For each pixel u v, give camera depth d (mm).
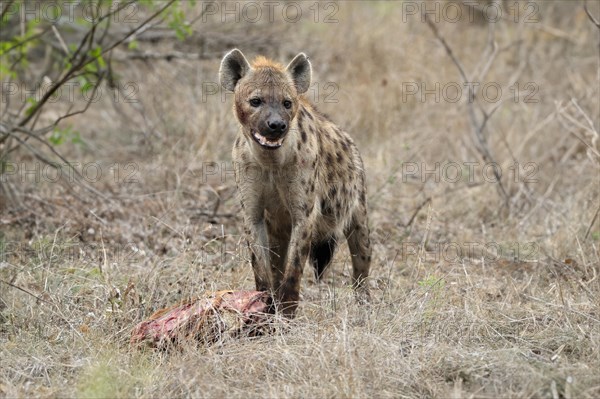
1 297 9422
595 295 9383
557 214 12352
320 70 17844
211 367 7730
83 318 8961
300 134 9383
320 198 9766
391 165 14250
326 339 8039
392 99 16547
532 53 18422
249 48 18016
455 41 19219
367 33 18547
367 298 9625
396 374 7547
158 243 11414
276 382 7508
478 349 8070
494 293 9961
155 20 16391
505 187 14047
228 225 12273
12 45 12562
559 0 19984
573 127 14750
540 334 8445
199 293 9055
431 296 9219
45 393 7473
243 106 9250
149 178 13875
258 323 8500
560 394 7145
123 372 7664
